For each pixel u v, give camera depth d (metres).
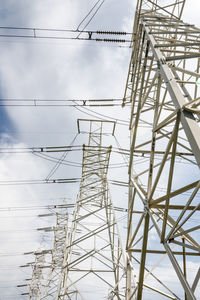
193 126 5.38
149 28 10.43
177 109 5.97
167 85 6.82
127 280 10.20
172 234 6.33
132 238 10.22
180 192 7.00
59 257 33.22
